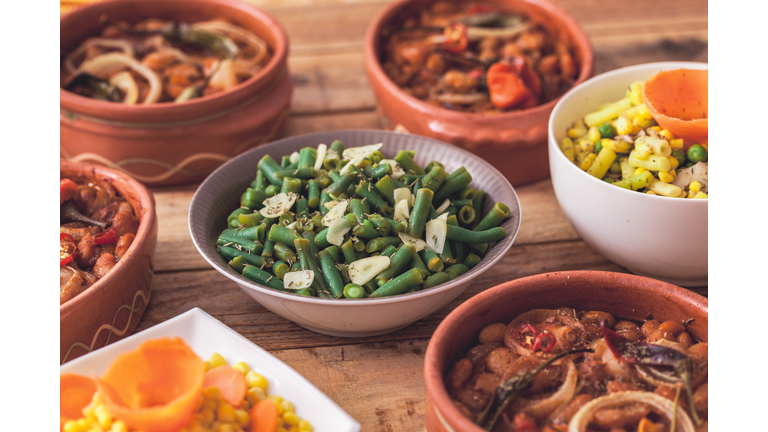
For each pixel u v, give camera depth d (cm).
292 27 113
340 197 76
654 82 78
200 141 87
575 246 84
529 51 95
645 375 66
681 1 119
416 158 82
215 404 67
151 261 77
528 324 69
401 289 72
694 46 107
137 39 97
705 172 75
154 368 66
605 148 78
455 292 73
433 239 75
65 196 78
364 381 74
